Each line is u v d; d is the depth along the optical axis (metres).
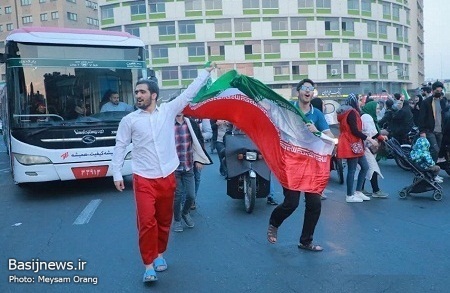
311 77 62.38
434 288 4.02
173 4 61.06
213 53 61.56
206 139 10.19
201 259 4.94
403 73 71.06
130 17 62.12
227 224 6.41
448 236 5.56
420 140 7.71
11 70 8.42
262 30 61.41
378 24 66.56
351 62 64.12
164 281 4.34
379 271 4.44
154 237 4.28
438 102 9.45
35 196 9.05
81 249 5.40
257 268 4.62
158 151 4.25
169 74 61.81
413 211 6.89
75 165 8.61
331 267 4.58
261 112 4.95
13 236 6.09
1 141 32.16
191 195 6.10
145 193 4.24
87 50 8.90
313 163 4.94
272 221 5.13
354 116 7.29
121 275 4.52
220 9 61.00
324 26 62.41
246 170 6.95
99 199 8.49
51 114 8.54
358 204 7.47
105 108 8.95
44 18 72.56
